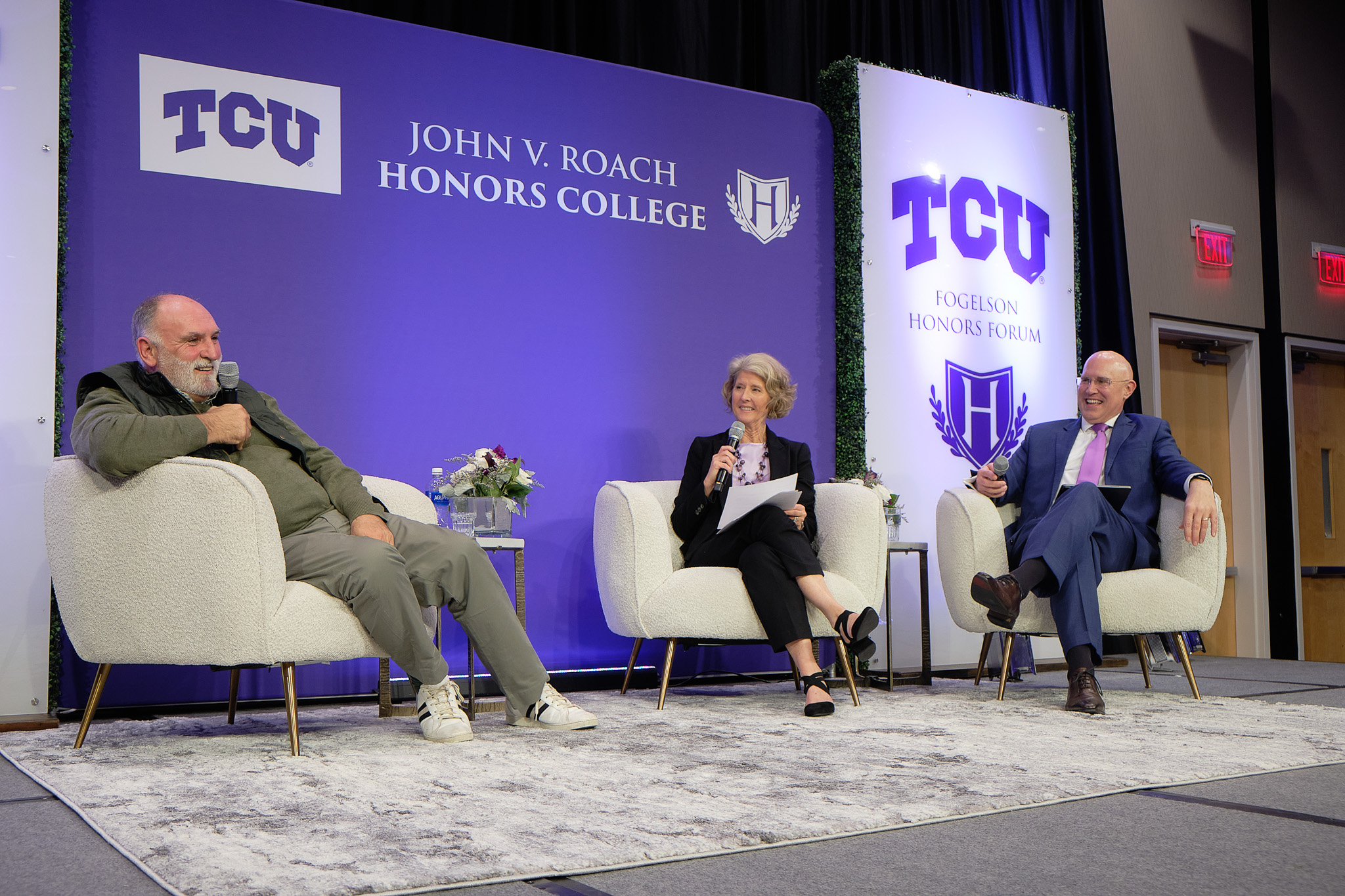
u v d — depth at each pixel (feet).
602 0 12.94
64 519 6.90
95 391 7.32
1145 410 17.95
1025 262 14.48
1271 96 19.94
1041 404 14.43
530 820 4.79
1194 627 9.68
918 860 4.22
